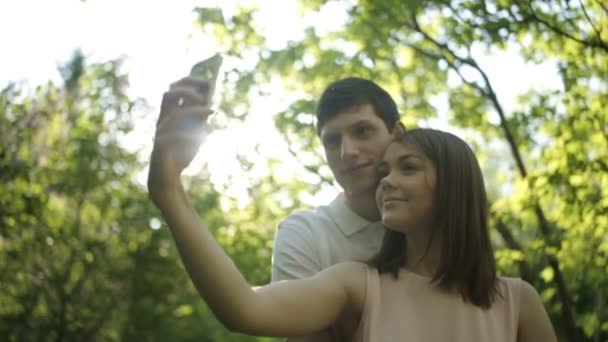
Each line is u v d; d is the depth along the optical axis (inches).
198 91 80.3
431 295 96.0
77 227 521.7
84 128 520.4
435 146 99.0
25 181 443.8
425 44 287.1
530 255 262.2
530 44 253.9
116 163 538.6
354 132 123.6
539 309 100.6
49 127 510.3
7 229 442.0
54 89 492.7
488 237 100.0
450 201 97.8
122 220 551.8
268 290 85.8
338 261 121.6
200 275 79.5
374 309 94.3
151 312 561.9
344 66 304.5
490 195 331.9
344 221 123.6
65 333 515.8
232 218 397.1
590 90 261.4
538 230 270.2
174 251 549.6
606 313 277.0
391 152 100.3
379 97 126.2
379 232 124.0
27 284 501.4
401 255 99.9
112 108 530.6
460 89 291.1
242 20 308.2
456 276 96.3
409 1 261.7
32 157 499.2
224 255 81.1
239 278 81.3
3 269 486.9
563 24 246.2
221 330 546.0
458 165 99.0
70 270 520.4
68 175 518.6
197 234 79.4
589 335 261.1
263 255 394.3
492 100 273.1
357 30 287.3
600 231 257.3
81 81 542.9
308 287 90.0
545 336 99.7
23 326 505.0
